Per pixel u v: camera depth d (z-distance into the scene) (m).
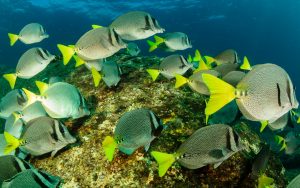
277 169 1.46
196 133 1.03
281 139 2.51
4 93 3.11
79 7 13.58
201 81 1.56
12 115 1.73
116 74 1.79
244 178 1.29
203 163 1.03
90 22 14.38
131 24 1.90
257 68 0.87
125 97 1.79
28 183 0.88
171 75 1.90
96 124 1.60
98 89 1.95
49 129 1.22
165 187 1.23
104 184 1.28
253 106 0.86
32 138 1.20
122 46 1.60
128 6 14.01
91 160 1.39
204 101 1.71
